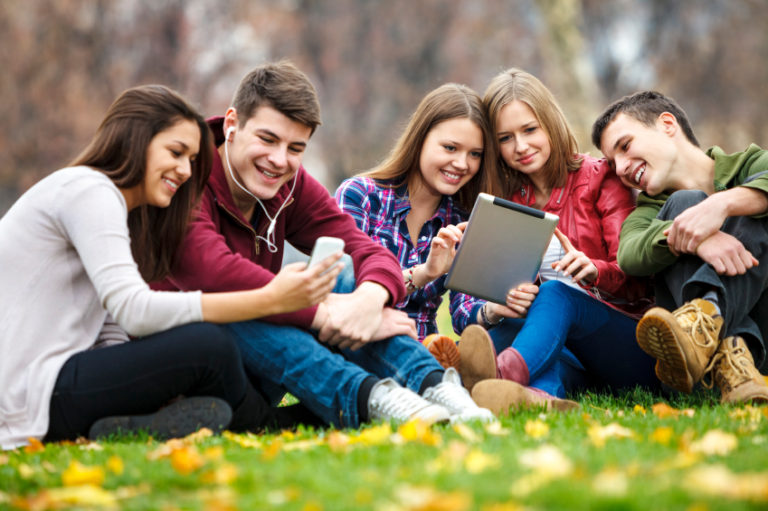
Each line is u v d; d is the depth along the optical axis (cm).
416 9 3819
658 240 446
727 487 243
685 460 277
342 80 3784
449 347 433
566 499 237
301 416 408
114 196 371
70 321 370
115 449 327
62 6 3316
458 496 243
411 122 520
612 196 512
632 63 3603
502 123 514
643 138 488
